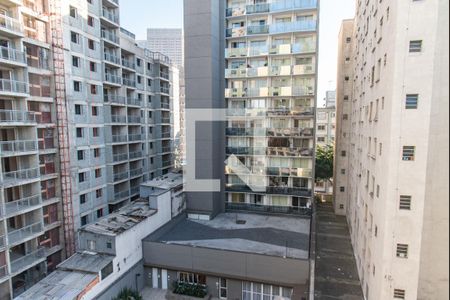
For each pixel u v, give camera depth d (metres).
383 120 15.82
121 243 21.69
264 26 31.67
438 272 14.39
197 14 30.02
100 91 30.16
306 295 19.09
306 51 30.86
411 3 13.48
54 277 19.16
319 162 43.00
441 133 13.76
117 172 34.22
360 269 21.89
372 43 19.70
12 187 22.64
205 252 22.83
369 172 19.55
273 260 21.38
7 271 19.62
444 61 13.38
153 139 42.72
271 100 33.16
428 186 14.12
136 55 38.16
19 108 21.97
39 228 22.62
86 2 27.97
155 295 23.27
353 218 27.39
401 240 14.76
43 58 23.98
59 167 25.36
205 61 30.25
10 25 21.11
